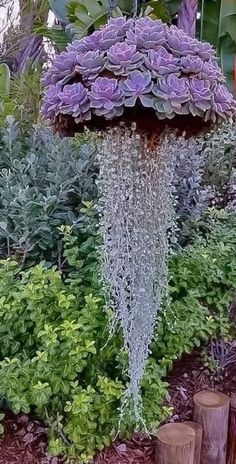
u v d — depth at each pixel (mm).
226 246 1729
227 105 1062
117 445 1520
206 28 3033
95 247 1483
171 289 1496
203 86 1011
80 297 1491
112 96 974
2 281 1451
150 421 1504
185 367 1902
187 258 1676
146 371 1499
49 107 1058
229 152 2250
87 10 2848
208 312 1666
